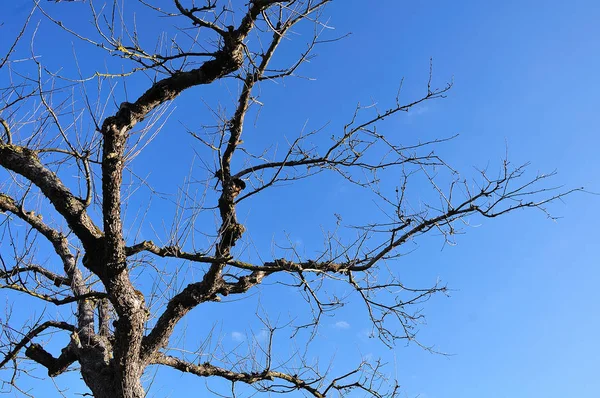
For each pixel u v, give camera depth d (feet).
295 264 22.02
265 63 20.83
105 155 17.87
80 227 18.71
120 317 19.20
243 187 22.08
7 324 22.24
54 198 18.61
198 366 24.21
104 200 18.07
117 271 18.65
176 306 21.63
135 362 20.08
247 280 22.94
